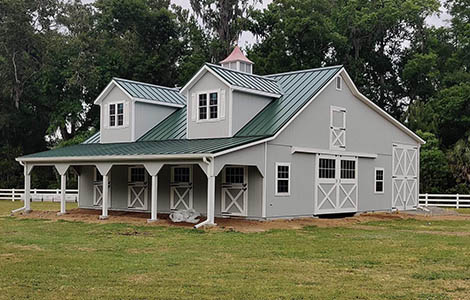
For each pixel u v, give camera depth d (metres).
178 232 17.16
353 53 50.91
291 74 25.14
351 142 24.55
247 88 21.78
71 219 21.75
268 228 18.30
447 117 42.12
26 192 25.38
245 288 9.24
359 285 9.58
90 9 55.75
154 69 51.28
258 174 20.20
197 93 22.70
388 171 27.03
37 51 51.09
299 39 47.22
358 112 25.11
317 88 22.64
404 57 51.31
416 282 9.87
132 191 24.59
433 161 36.91
